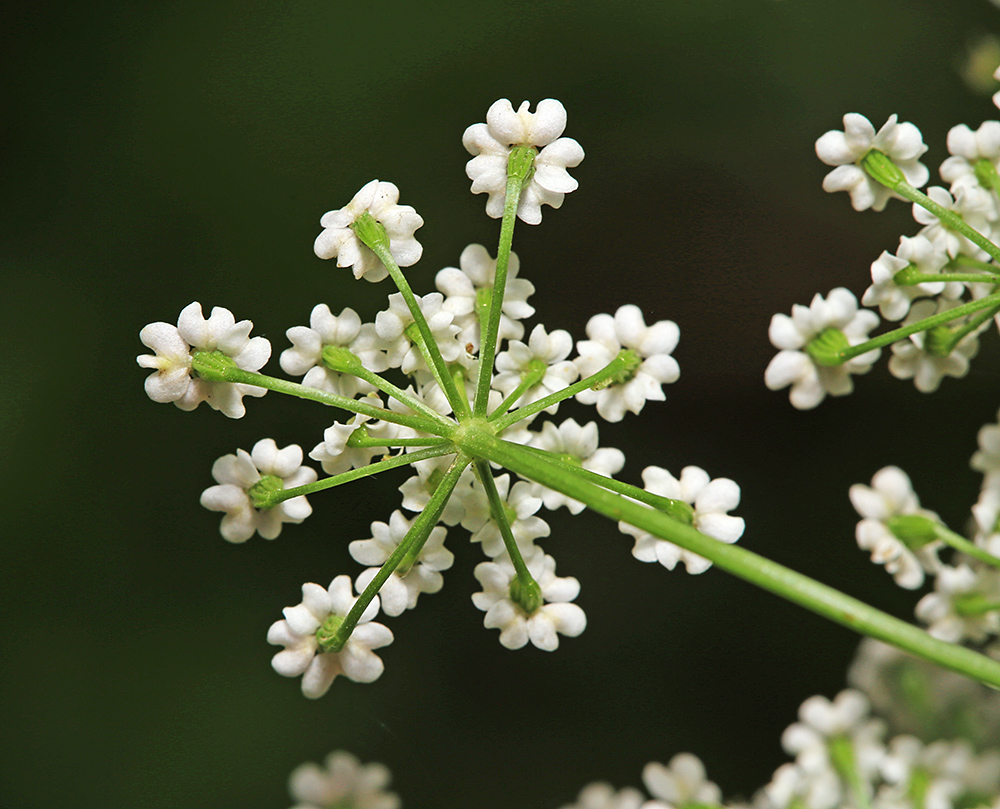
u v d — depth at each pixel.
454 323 0.10
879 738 0.10
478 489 0.10
